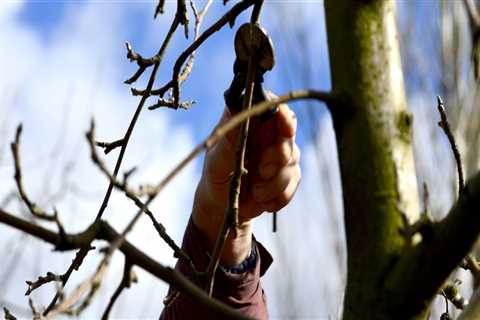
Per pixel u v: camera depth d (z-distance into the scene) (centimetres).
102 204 165
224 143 188
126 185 106
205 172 198
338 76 130
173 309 205
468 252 116
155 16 161
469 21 115
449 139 144
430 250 117
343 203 129
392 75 130
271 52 149
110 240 114
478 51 117
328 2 135
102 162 106
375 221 124
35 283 150
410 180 126
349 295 125
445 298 195
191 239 207
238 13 162
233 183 150
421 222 118
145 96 177
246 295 208
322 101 126
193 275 152
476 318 156
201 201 204
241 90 160
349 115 128
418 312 120
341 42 132
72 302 109
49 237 111
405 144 128
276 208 185
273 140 179
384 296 121
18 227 110
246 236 206
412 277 118
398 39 134
